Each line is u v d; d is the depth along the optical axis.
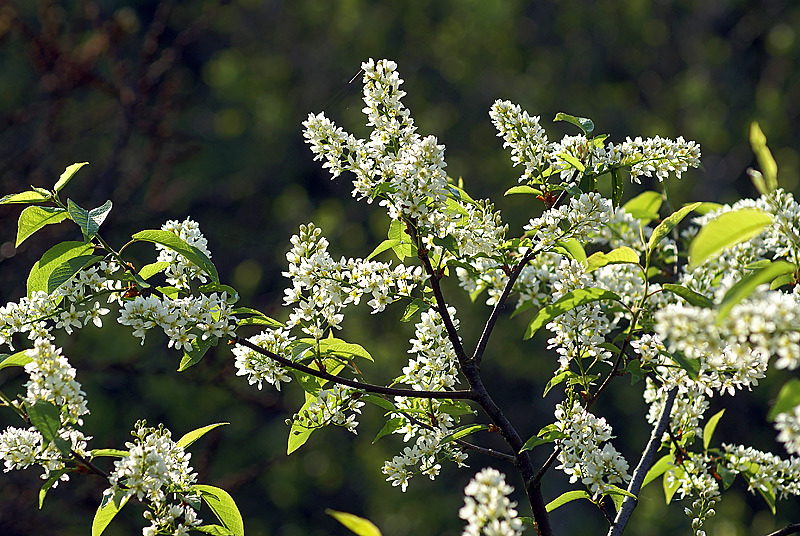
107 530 11.52
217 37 20.14
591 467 3.56
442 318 3.79
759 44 21.25
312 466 16.89
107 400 14.03
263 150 19.56
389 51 20.20
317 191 19.36
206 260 3.44
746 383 3.18
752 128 2.94
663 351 3.20
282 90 20.14
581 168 3.72
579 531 17.05
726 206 4.41
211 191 18.53
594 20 20.86
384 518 17.16
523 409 17.52
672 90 21.28
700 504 4.21
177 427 14.53
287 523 17.12
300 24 20.86
